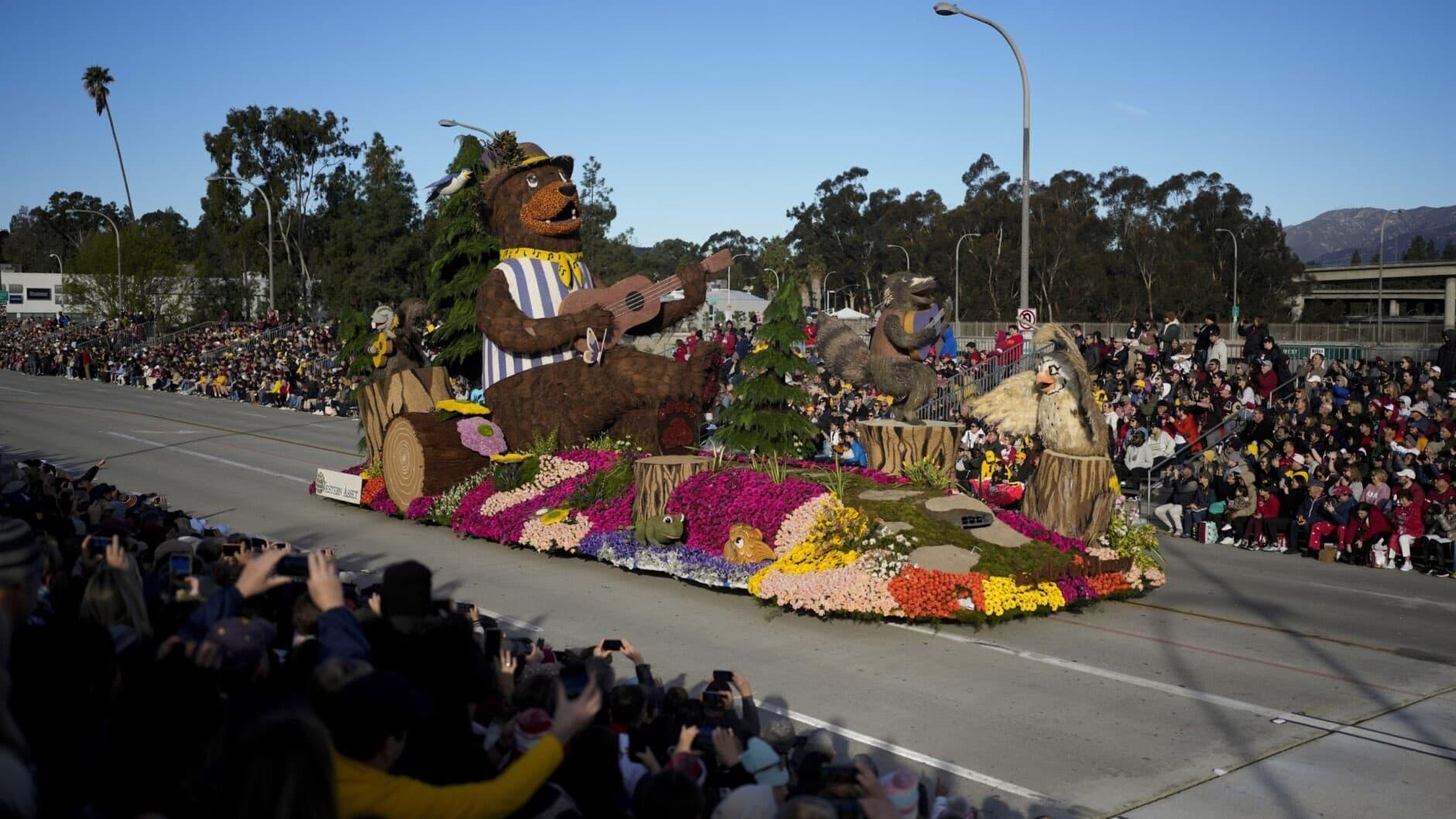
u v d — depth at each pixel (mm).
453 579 15461
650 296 18297
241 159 82438
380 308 21172
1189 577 16125
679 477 15703
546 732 4730
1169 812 8227
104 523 9492
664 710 6414
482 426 18938
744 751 5719
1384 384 23078
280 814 3250
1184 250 73500
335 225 72688
